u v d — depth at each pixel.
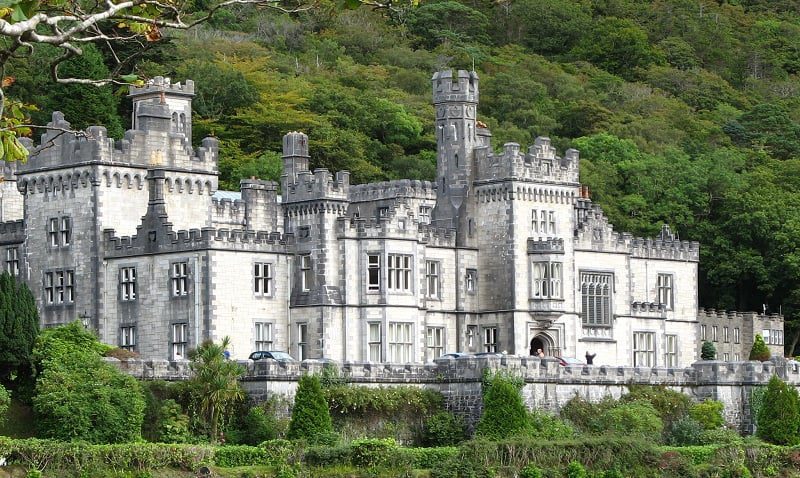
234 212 140.50
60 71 176.25
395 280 134.88
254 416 110.88
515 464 109.06
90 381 104.62
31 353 107.50
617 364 149.62
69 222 134.38
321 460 104.88
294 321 133.88
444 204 145.00
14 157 37.09
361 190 153.75
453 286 142.12
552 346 143.75
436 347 140.38
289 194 135.88
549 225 144.75
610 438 114.62
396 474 105.69
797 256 193.25
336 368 116.81
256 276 131.50
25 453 96.69
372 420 116.44
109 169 133.00
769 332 184.75
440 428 117.94
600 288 148.75
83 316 133.50
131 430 103.94
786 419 126.94
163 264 130.25
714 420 129.25
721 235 199.88
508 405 114.75
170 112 137.25
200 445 103.56
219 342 128.00
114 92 191.25
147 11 38.44
